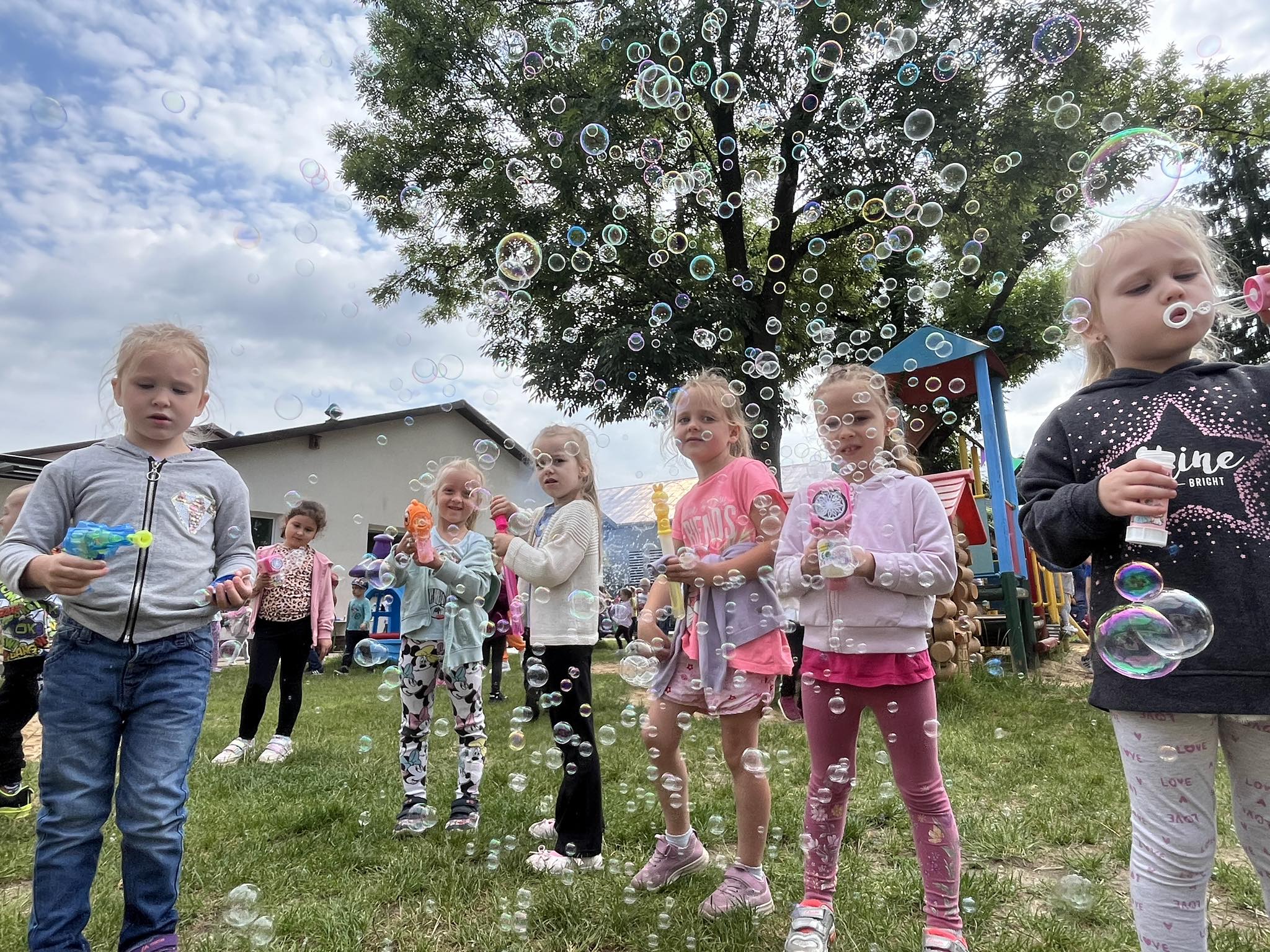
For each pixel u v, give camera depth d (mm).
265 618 3143
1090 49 9094
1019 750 3062
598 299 9992
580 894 1632
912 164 9180
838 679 1512
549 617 1933
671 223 10125
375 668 7422
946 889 1396
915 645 1471
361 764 2959
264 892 1695
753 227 12383
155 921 1282
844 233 10953
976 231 8328
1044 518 1236
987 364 5883
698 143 10188
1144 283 1218
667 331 8422
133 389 1491
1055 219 2645
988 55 9141
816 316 11336
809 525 1580
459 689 2217
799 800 2387
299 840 2037
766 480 1757
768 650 1628
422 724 2217
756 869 1590
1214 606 1067
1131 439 1190
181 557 1451
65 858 1259
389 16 10586
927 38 8922
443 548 2334
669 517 1971
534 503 3068
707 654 1647
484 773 2752
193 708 1404
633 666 1897
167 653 1390
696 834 1926
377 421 10930
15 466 6922
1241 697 1022
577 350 9555
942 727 3559
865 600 1496
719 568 1643
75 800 1285
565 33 4453
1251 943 1458
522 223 9828
